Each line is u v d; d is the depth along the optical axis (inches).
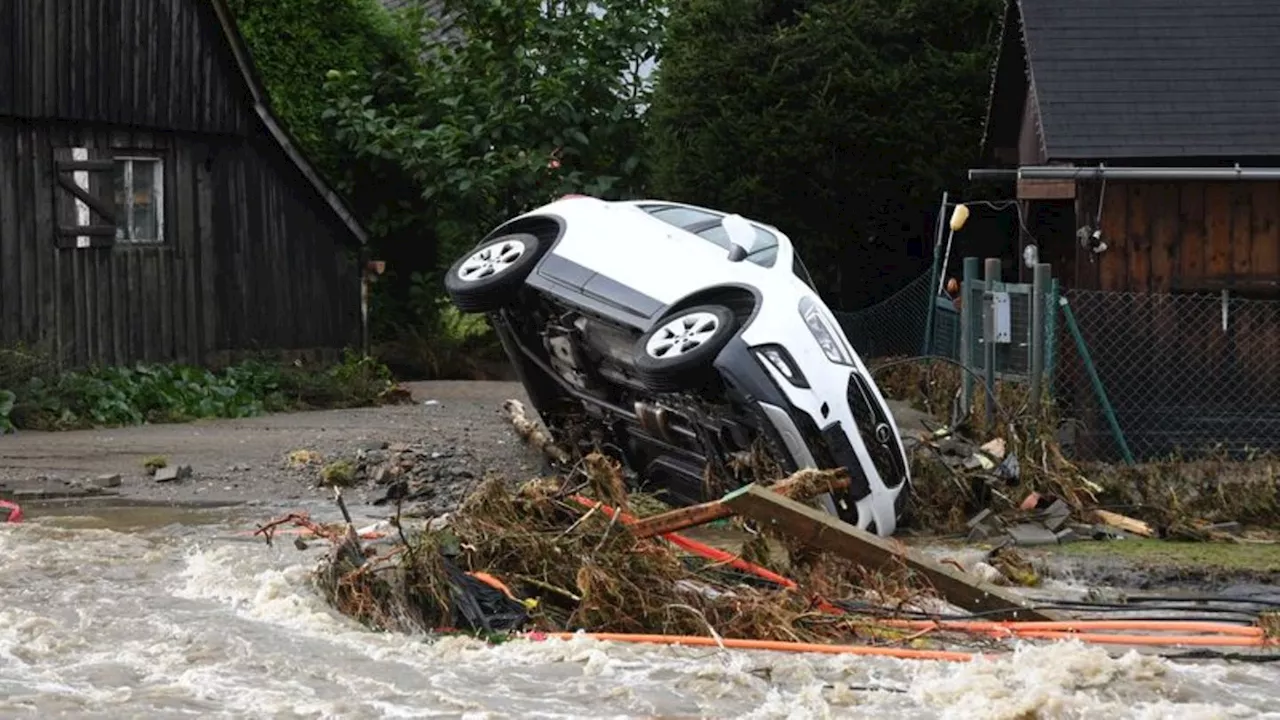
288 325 848.3
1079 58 642.2
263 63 947.3
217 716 267.1
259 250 833.5
